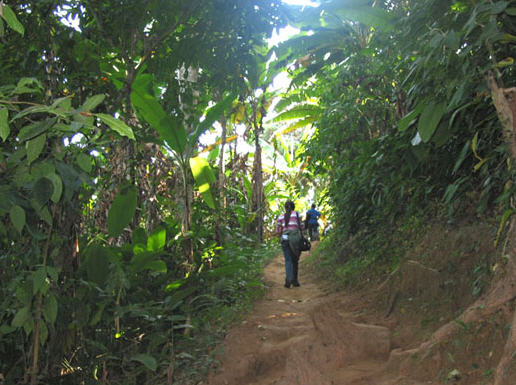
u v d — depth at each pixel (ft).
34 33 10.91
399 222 21.63
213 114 17.03
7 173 7.86
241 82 15.76
